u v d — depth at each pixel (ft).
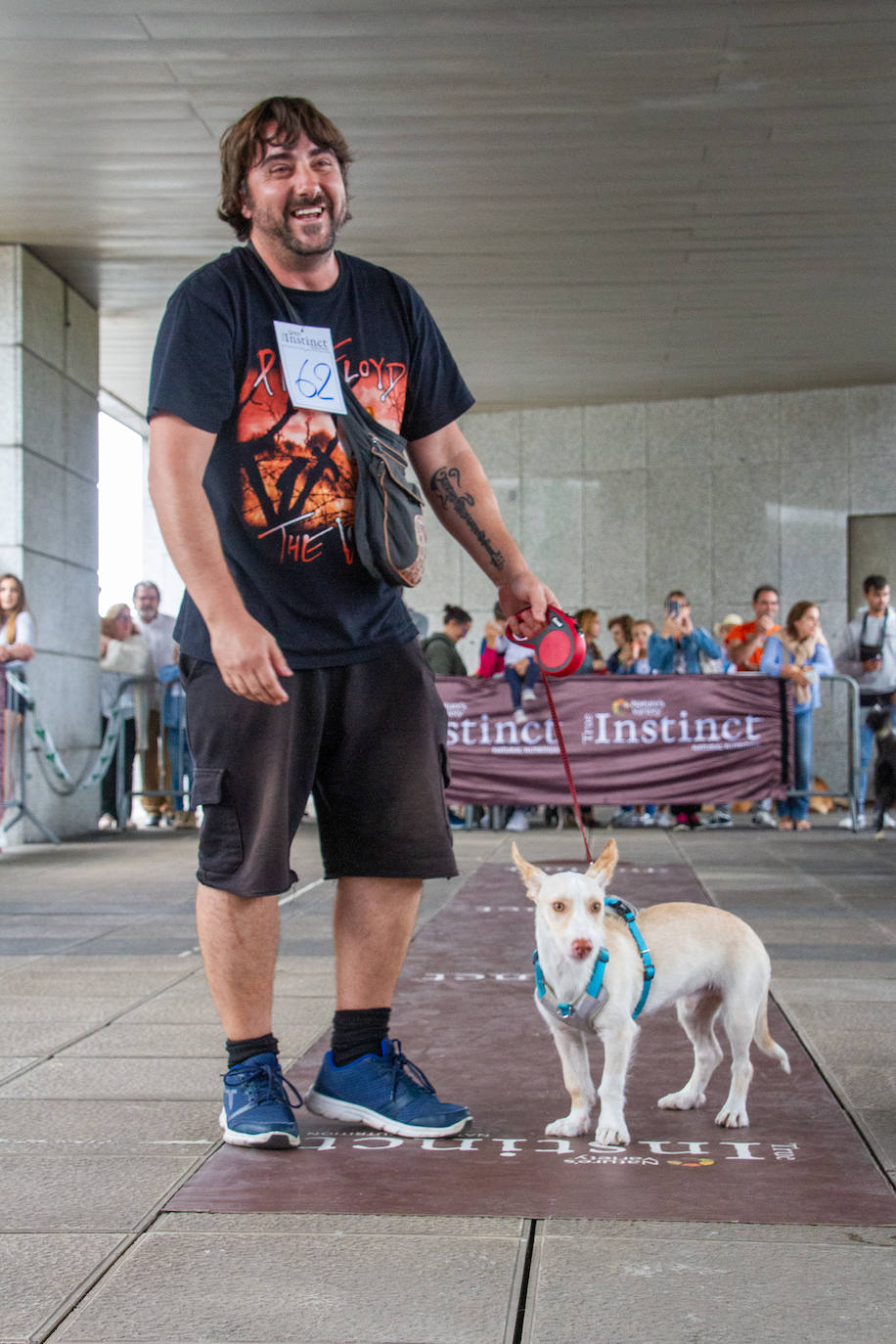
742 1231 8.01
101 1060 12.52
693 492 55.36
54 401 37.99
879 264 39.11
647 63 27.07
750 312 43.68
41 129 29.37
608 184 33.22
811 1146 9.73
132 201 33.24
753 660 41.86
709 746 37.27
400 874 10.27
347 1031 10.47
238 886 9.70
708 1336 6.61
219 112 28.73
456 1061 12.40
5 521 35.29
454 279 40.29
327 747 10.30
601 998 9.68
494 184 33.12
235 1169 9.30
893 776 35.17
